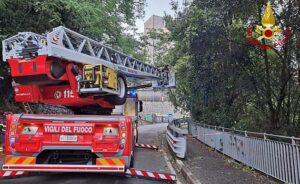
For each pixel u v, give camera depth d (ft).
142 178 29.35
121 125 29.01
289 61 40.55
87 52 36.06
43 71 28.60
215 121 67.92
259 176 33.42
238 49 46.98
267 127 44.27
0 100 62.54
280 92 42.34
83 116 29.43
